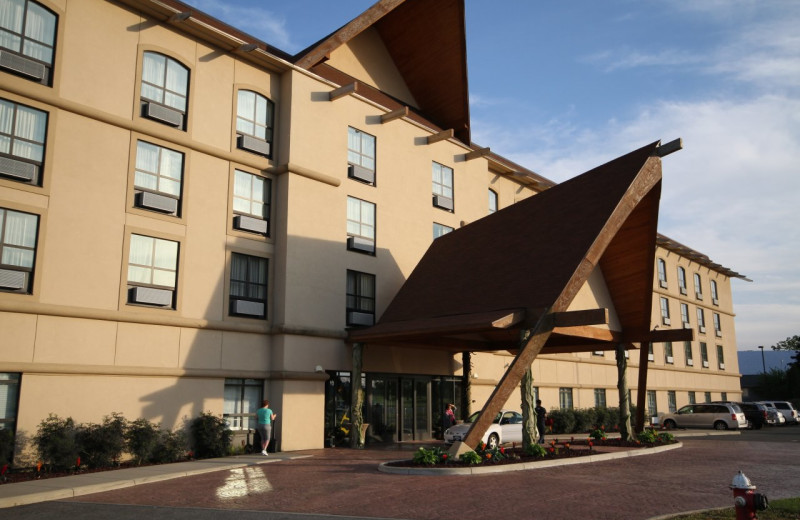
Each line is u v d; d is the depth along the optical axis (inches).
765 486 501.4
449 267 901.2
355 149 989.8
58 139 666.2
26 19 658.2
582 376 1460.4
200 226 783.7
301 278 863.1
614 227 717.3
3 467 563.5
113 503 449.7
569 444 825.5
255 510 409.7
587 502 424.8
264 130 880.3
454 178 1177.4
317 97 930.1
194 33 800.3
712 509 394.0
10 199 624.7
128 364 691.4
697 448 840.9
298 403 825.5
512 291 735.1
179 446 693.9
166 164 763.4
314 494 464.8
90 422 652.1
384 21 1180.5
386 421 946.1
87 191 682.2
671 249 1902.1
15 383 609.6
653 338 880.9
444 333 760.3
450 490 473.4
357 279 958.4
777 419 1626.5
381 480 527.5
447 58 1202.6
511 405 1202.6
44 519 401.7
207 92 813.2
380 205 1010.7
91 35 705.0
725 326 2226.9
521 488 482.0
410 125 1099.3
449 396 1072.8
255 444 794.8
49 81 668.1
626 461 671.8
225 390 784.3
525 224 832.3
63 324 646.5
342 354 902.4
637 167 738.8
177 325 738.8
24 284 626.5
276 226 870.4
